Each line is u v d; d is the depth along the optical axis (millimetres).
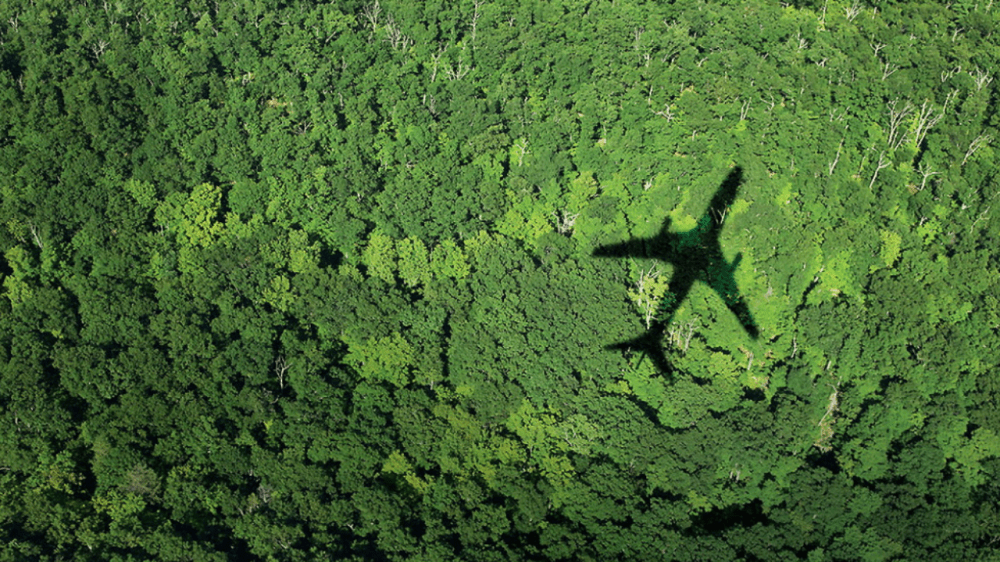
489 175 172250
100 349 145625
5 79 170500
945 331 153375
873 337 154500
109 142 165375
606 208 168125
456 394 149000
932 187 172750
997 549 134625
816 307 157625
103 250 156125
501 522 134000
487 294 158250
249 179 166375
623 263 164875
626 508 136375
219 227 159750
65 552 128000
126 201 160125
